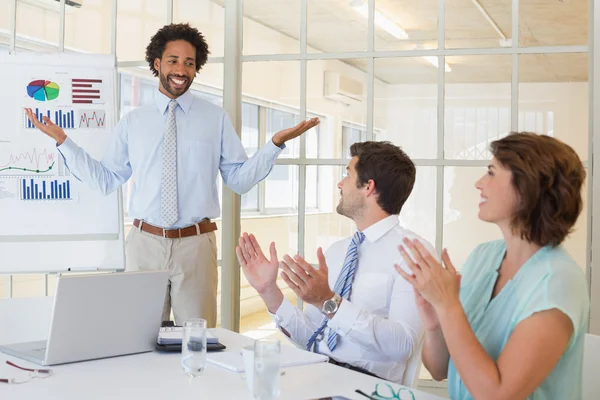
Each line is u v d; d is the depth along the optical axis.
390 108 3.72
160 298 2.07
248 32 3.96
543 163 1.54
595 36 3.38
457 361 1.51
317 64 3.85
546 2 3.46
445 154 3.63
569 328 1.48
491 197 1.61
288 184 3.91
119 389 1.69
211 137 3.56
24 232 3.74
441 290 1.53
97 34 4.20
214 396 1.64
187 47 3.47
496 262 1.76
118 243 3.77
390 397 1.66
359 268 2.37
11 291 4.41
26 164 3.76
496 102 3.55
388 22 3.71
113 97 3.81
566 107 3.45
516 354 1.46
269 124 3.95
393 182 2.35
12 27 4.33
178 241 3.47
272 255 2.30
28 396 1.63
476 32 3.57
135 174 3.54
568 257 1.59
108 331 1.99
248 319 3.97
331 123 3.84
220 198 3.97
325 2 3.82
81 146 3.78
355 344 2.26
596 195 3.37
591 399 1.80
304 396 1.65
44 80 3.79
